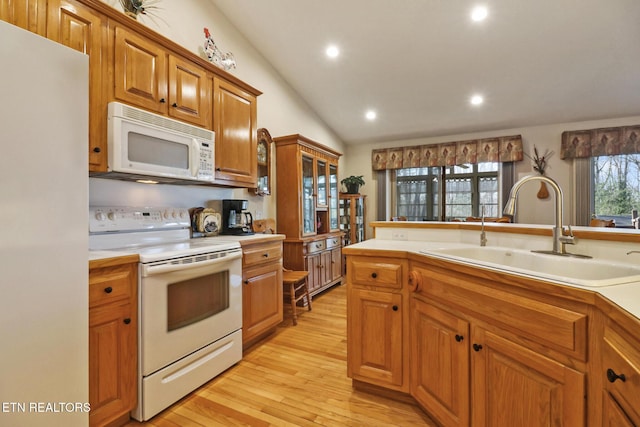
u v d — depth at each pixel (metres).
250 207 3.17
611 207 4.27
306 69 3.66
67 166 1.06
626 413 0.65
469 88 3.79
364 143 5.77
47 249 1.01
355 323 1.73
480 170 5.05
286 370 2.02
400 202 5.64
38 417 1.00
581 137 4.29
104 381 1.37
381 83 3.84
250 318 2.27
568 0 2.48
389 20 2.87
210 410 1.61
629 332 0.63
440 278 1.36
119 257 1.43
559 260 1.36
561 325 0.87
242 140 2.54
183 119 2.02
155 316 1.55
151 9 2.27
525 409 0.97
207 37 2.61
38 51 0.99
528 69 3.34
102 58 1.58
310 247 3.51
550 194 4.50
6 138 0.91
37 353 1.00
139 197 2.13
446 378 1.33
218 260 1.88
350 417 1.55
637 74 3.30
